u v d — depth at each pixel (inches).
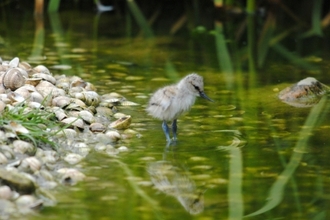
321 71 627.8
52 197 326.6
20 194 322.0
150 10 946.7
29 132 380.2
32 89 454.6
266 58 684.1
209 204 328.2
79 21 856.9
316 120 478.0
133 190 342.0
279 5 875.4
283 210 323.0
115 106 492.4
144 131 442.3
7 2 956.0
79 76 578.9
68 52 677.9
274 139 433.7
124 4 961.5
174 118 423.8
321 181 361.7
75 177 353.1
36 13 882.8
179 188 347.9
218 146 417.7
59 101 452.4
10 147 364.5
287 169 379.2
